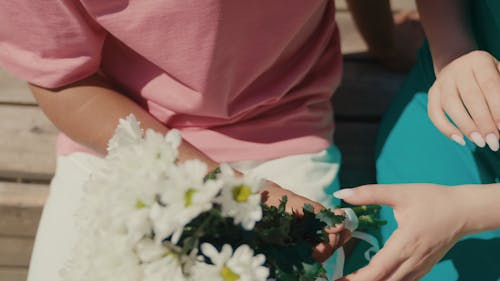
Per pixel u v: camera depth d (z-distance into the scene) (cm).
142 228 80
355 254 125
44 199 140
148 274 80
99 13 105
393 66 148
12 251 151
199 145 117
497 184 106
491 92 105
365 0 135
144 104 118
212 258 81
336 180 124
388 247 102
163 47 107
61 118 115
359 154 139
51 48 109
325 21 120
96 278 82
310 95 122
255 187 81
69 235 117
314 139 121
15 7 106
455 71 110
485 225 105
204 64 107
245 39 106
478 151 121
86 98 114
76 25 107
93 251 83
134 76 115
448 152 124
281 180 118
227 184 81
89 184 86
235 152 117
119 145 88
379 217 126
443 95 109
